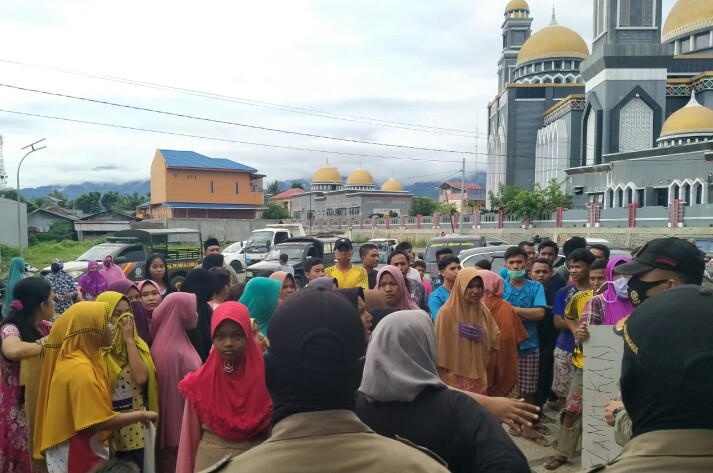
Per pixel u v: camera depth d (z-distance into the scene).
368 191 69.88
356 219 57.88
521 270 5.79
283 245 17.98
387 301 5.23
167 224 43.50
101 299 3.80
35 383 3.83
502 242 17.25
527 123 51.72
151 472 3.73
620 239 30.80
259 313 4.43
